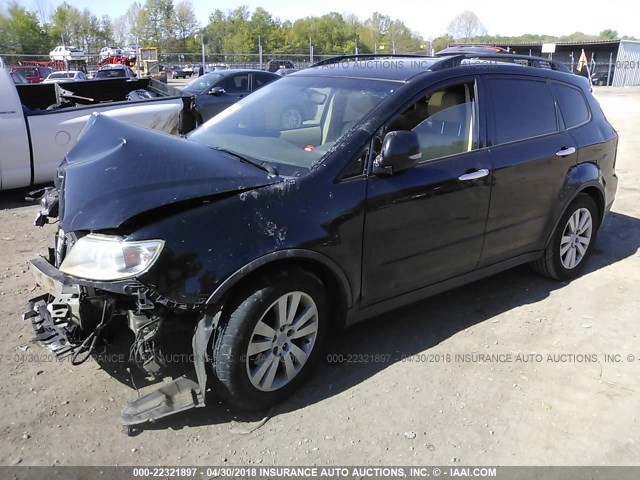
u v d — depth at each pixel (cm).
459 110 379
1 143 700
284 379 313
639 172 930
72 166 322
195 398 290
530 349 375
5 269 488
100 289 272
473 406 317
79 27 6606
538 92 438
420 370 349
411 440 290
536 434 296
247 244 281
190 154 314
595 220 495
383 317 414
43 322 330
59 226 330
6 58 2717
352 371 346
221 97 1266
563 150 440
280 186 301
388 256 341
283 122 378
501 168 392
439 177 356
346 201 315
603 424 304
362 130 330
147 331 280
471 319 414
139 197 275
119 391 321
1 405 306
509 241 418
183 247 269
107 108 773
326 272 321
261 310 289
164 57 3253
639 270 510
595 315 423
